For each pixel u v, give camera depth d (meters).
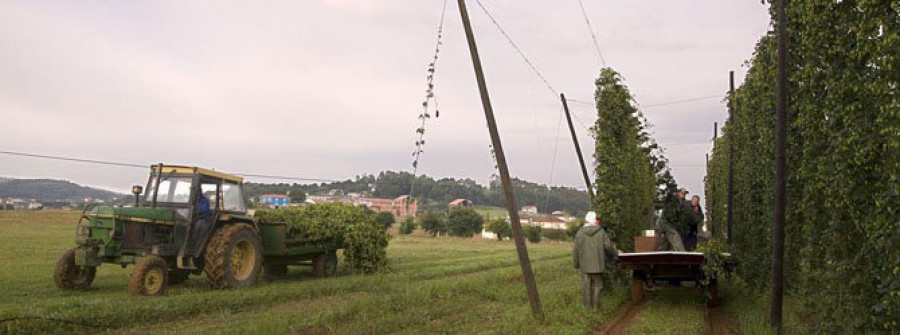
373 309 10.88
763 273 11.02
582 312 11.04
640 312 11.80
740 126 15.09
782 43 9.16
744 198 13.69
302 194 54.06
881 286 6.12
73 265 12.55
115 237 12.27
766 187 10.64
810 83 7.70
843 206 6.91
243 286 13.80
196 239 13.62
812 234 7.92
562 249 36.59
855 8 6.57
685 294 14.49
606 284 14.05
